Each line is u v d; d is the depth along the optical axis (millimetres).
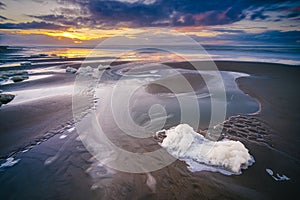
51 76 12227
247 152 3672
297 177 3281
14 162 3818
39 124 5422
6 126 5309
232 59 16562
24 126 5309
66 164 3744
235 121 5414
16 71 13562
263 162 3641
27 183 3289
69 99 7465
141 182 3236
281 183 3154
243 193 2961
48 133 4930
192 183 3170
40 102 7168
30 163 3789
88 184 3232
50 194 3070
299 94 7828
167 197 2938
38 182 3307
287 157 3805
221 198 2889
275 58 17219
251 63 14758
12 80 11016
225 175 3326
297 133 4762
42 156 4004
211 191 3010
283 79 10258
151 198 2932
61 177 3408
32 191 3131
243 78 10508
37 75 12695
